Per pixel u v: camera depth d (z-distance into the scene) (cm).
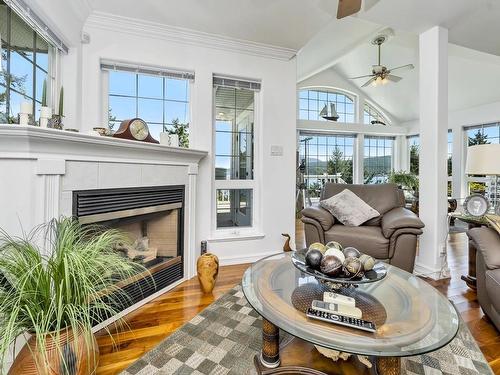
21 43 177
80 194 162
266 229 308
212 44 277
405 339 100
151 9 229
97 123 237
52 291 109
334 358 126
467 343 157
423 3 222
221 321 180
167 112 273
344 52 523
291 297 132
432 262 254
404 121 768
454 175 600
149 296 208
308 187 709
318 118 726
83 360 113
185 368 137
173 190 236
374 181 767
